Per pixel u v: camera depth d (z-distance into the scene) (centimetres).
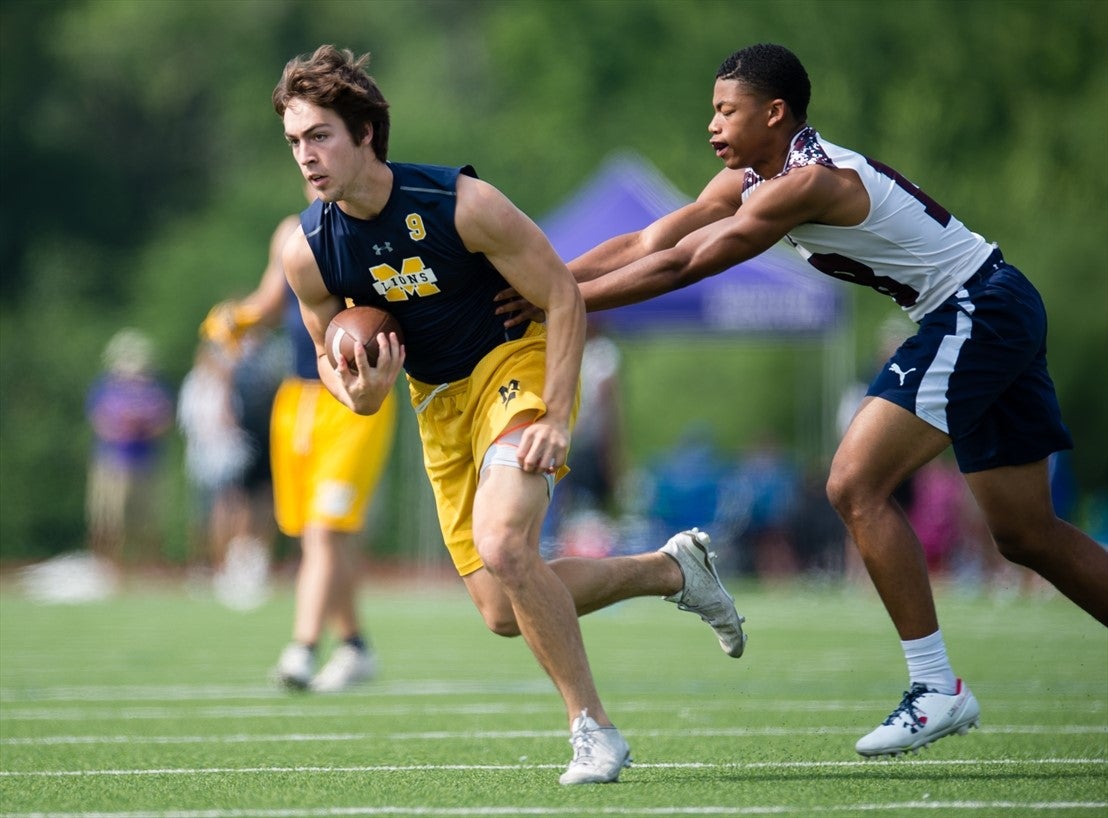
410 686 2814
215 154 15162
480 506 1645
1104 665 3053
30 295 13212
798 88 1798
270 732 2131
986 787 1572
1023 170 10312
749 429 11300
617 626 4600
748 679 2866
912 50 11262
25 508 8525
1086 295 9481
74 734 2114
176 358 10600
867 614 4822
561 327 1677
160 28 14762
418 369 1769
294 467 2819
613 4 13700
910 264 1784
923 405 1739
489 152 13362
